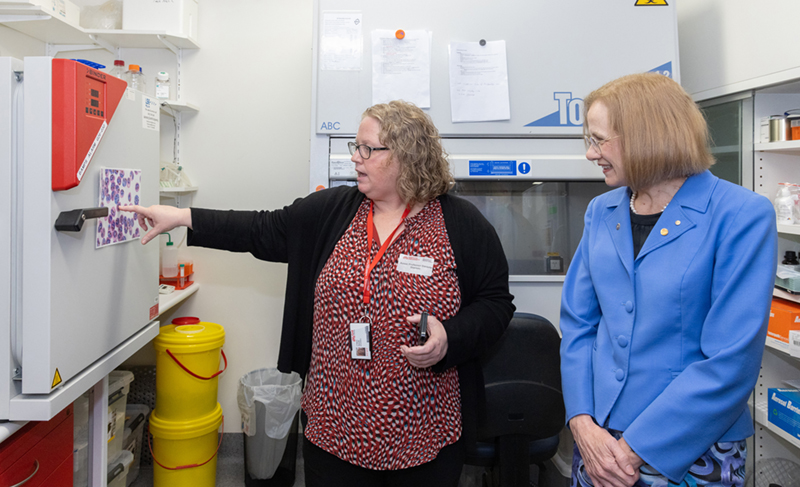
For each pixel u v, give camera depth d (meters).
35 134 0.93
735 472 0.90
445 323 1.17
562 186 1.87
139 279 1.38
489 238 1.31
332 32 1.78
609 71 1.82
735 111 1.86
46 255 0.93
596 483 0.97
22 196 0.94
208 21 2.33
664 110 0.91
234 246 1.35
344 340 1.16
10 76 0.92
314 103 1.78
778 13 1.63
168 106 2.23
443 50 1.80
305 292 1.31
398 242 1.21
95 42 2.08
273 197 2.38
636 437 0.90
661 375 0.92
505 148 1.82
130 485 2.14
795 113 1.71
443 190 1.29
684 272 0.90
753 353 0.84
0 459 0.95
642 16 1.83
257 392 2.09
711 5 1.93
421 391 1.16
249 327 2.40
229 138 2.36
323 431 1.17
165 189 2.05
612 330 0.99
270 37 2.35
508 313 1.30
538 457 1.50
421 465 1.17
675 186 0.97
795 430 1.54
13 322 0.95
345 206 1.31
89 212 1.01
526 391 1.42
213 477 2.08
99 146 1.11
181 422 1.95
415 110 1.25
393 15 1.79
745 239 0.86
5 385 0.94
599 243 1.07
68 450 1.23
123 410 1.88
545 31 1.82
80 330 1.06
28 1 1.65
